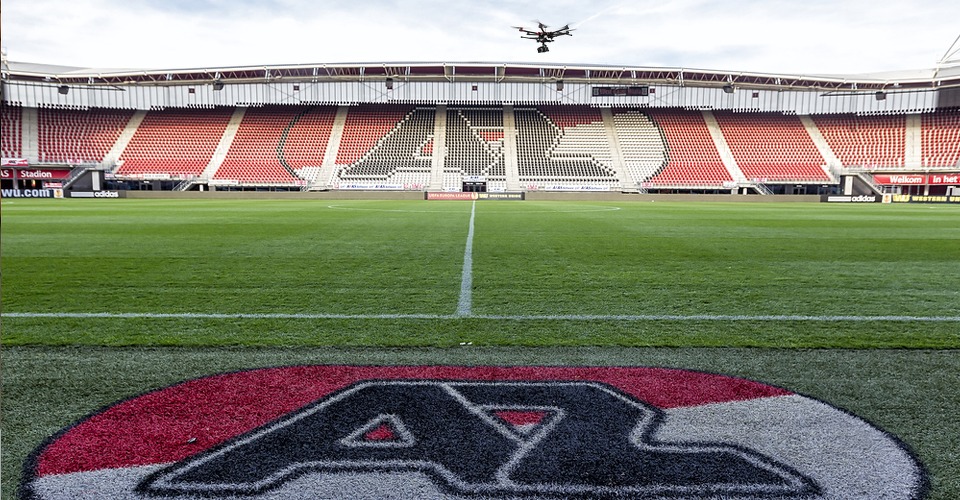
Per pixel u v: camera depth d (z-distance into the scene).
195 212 20.55
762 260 8.59
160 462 2.47
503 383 3.39
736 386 3.36
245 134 47.56
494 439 2.69
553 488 2.29
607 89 45.06
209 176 43.72
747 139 47.53
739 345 4.18
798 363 3.77
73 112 47.62
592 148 46.94
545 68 45.38
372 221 16.25
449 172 44.56
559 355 3.94
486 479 2.35
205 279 6.80
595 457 2.53
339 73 47.19
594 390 3.29
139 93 52.75
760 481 2.35
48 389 3.27
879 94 46.81
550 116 50.56
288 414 2.95
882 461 2.50
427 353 3.97
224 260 8.34
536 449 2.60
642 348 4.11
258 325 4.69
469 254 9.12
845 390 3.30
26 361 3.74
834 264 8.20
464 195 39.88
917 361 3.82
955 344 4.20
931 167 42.31
